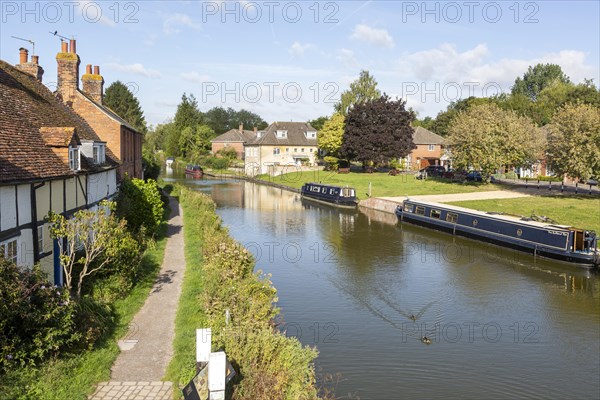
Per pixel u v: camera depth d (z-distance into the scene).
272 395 9.81
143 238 23.41
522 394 12.83
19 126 15.91
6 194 12.43
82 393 9.72
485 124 50.31
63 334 10.94
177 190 51.75
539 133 59.31
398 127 66.50
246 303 14.62
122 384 10.34
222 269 17.59
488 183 52.72
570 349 15.58
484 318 18.09
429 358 14.75
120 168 28.52
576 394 12.95
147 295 16.47
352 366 14.10
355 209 45.62
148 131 141.25
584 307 19.28
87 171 18.86
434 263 25.69
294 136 86.75
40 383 9.71
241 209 45.62
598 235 27.86
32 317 10.34
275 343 11.20
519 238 28.05
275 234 33.56
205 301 14.77
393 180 58.25
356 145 67.00
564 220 31.80
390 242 31.02
